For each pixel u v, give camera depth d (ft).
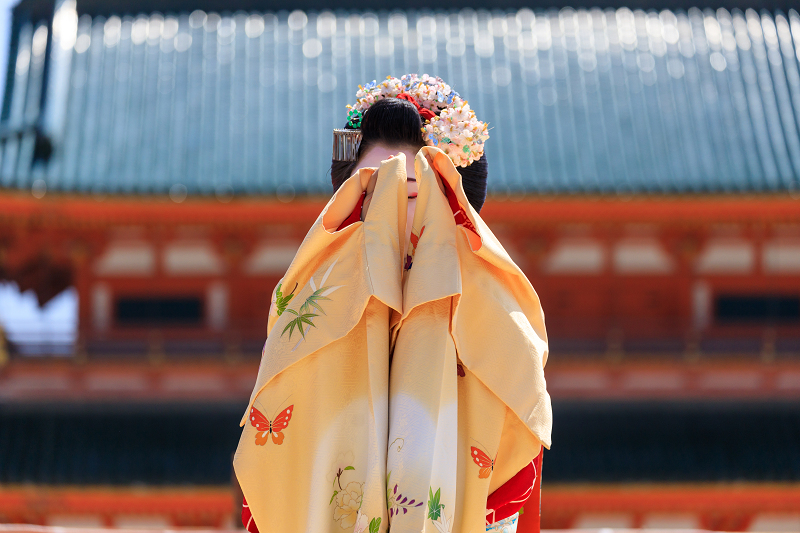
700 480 42.32
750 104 50.21
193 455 43.50
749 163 46.57
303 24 54.49
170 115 48.96
